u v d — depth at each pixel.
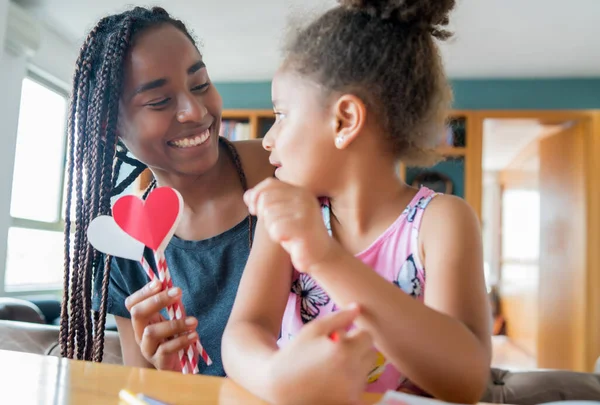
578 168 4.08
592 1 2.87
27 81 3.40
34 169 3.50
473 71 3.98
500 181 6.88
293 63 0.66
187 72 1.02
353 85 0.62
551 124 4.28
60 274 3.82
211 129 1.07
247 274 0.67
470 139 4.02
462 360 0.49
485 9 2.99
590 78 4.05
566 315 4.23
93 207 1.03
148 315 0.86
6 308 1.91
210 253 1.08
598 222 3.93
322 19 0.67
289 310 0.75
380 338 0.49
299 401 0.41
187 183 1.09
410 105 0.65
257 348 0.51
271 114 4.19
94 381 0.49
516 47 3.50
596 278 3.93
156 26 1.03
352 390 0.41
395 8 0.65
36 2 3.04
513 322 5.94
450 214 0.67
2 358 0.58
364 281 0.49
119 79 0.98
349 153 0.65
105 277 1.02
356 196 0.68
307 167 0.65
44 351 1.36
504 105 4.11
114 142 1.03
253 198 0.52
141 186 1.50
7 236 3.06
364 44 0.63
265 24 3.27
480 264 0.64
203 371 1.03
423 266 0.69
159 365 0.85
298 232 0.49
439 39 0.73
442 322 0.50
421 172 4.09
